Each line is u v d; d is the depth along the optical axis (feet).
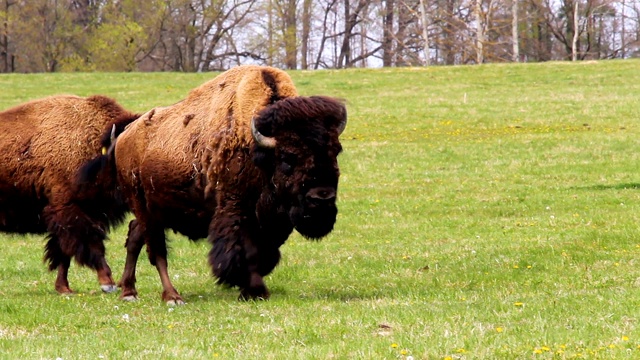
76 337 80.28
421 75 431.84
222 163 95.66
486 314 82.28
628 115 303.48
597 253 126.93
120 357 70.74
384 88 392.27
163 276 104.42
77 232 112.78
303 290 108.17
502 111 321.93
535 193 199.41
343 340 73.87
